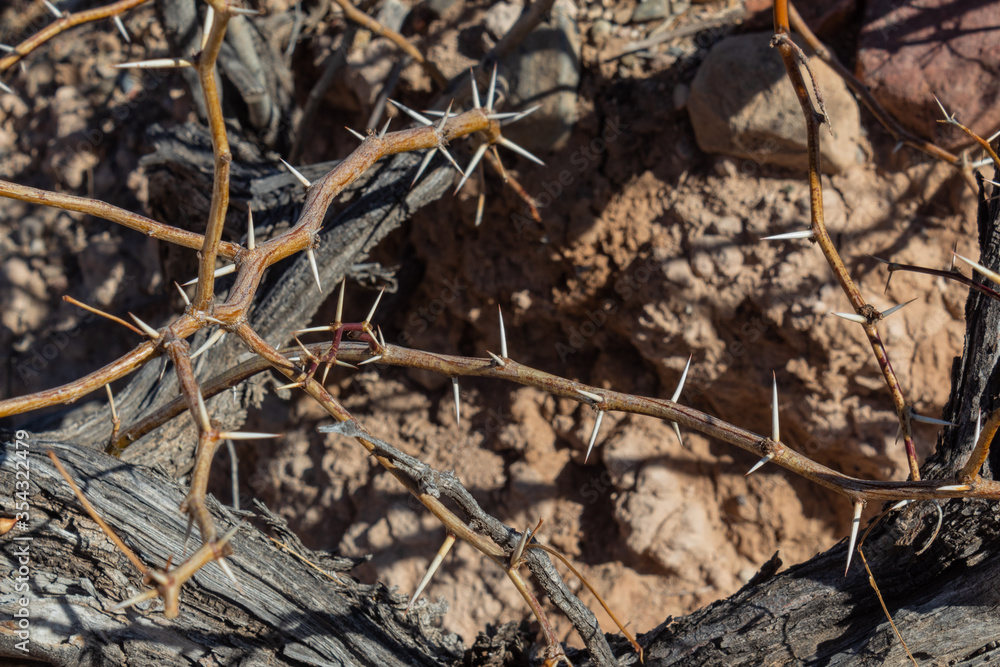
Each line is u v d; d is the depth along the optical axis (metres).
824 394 3.15
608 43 3.45
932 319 2.96
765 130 2.99
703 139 3.19
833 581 1.76
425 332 4.05
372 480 3.93
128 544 1.82
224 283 2.89
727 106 3.04
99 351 4.61
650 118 3.36
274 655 1.84
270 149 3.79
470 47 3.53
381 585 2.11
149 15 4.59
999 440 1.79
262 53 3.69
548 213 3.49
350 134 3.99
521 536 1.50
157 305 4.52
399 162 2.87
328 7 4.05
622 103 3.40
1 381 4.59
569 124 3.40
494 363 1.63
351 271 2.91
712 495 3.54
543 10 2.96
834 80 2.96
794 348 3.17
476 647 2.05
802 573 1.80
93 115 4.57
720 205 3.21
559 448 3.79
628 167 3.41
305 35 4.00
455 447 3.90
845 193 3.05
